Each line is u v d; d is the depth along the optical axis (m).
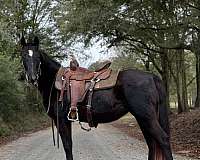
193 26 17.59
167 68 36.91
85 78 8.24
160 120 7.78
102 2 19.56
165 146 7.48
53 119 8.71
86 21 20.78
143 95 7.67
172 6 17.62
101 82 8.05
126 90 7.76
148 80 7.79
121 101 7.89
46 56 8.66
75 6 21.89
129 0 18.98
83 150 15.46
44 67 8.60
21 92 27.16
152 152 7.99
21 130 28.22
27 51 8.35
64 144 8.37
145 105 7.62
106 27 21.81
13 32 35.66
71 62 8.48
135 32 23.84
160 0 17.52
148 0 18.12
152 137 7.73
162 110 7.80
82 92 8.14
